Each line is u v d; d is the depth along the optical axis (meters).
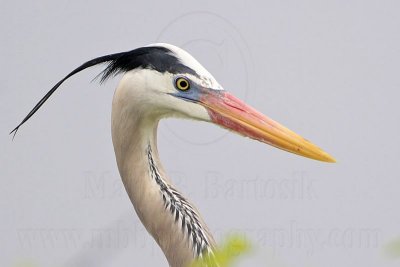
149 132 9.95
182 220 9.61
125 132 9.84
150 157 9.94
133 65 9.88
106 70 10.12
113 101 9.94
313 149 10.22
